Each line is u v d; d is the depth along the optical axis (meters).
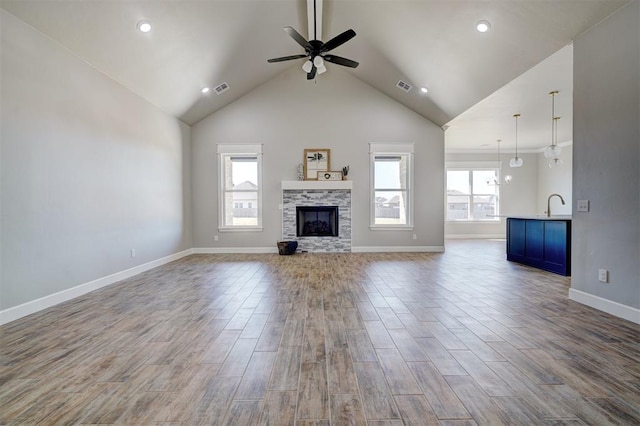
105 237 4.08
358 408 1.59
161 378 1.88
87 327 2.66
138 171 4.84
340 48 5.64
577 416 1.53
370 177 6.78
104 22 3.46
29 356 2.15
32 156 3.06
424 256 6.28
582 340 2.37
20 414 1.55
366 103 6.76
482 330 2.57
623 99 2.77
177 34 4.12
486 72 4.52
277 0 4.37
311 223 6.88
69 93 3.52
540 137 8.18
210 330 2.59
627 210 2.76
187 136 6.51
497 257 6.16
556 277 4.48
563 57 3.88
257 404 1.63
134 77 4.44
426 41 4.47
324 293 3.66
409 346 2.28
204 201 6.72
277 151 6.72
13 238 2.87
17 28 2.92
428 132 6.80
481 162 9.69
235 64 5.45
